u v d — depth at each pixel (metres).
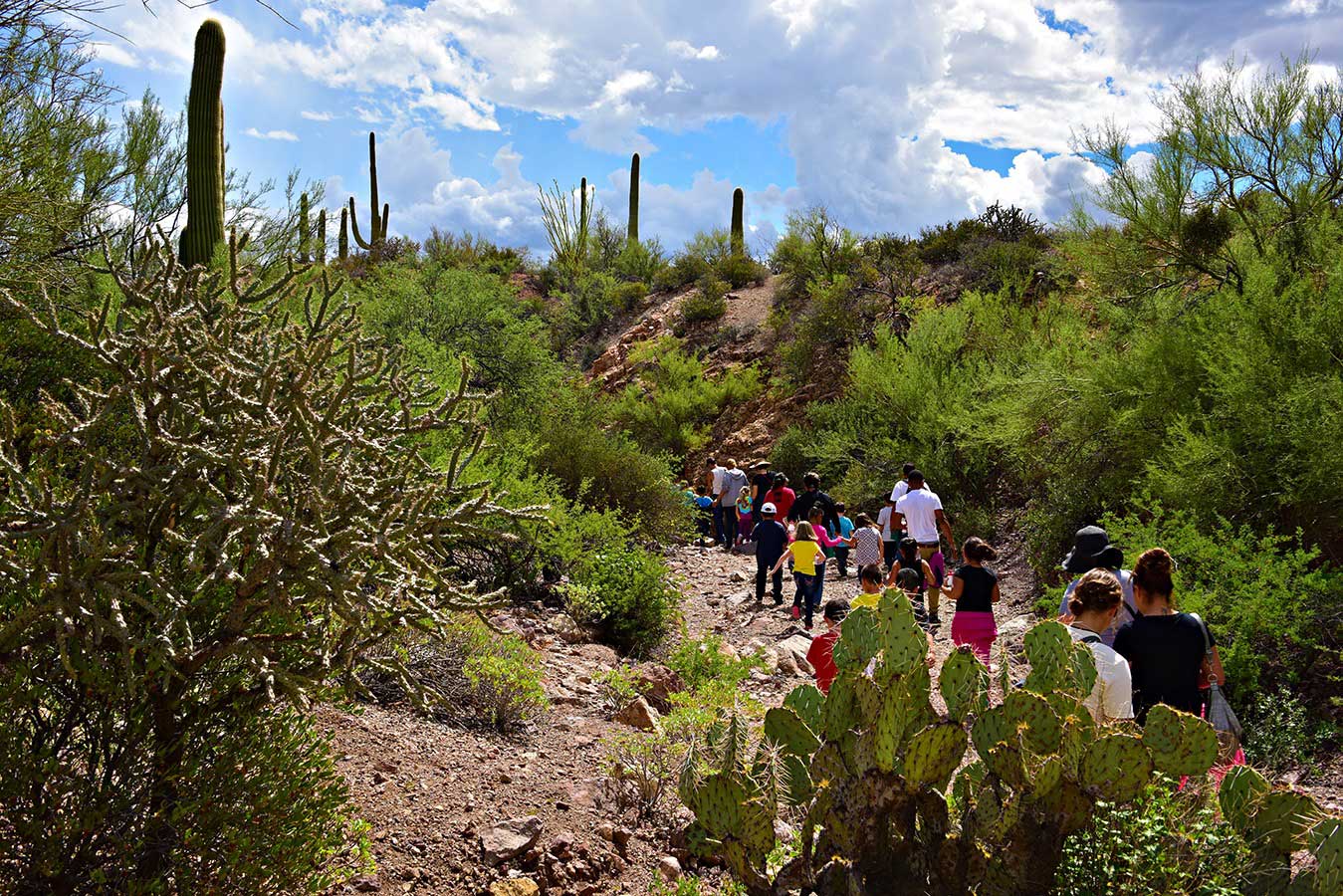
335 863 3.59
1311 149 10.55
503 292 18.17
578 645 8.28
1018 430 12.25
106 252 3.11
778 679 8.34
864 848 2.86
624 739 5.27
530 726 5.71
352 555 2.71
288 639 2.93
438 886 3.70
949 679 3.24
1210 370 9.12
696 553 15.15
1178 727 2.96
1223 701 4.67
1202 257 11.30
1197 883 2.76
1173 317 11.02
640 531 14.72
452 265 34.84
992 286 20.88
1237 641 6.68
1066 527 11.02
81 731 3.18
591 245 37.00
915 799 2.88
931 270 23.98
